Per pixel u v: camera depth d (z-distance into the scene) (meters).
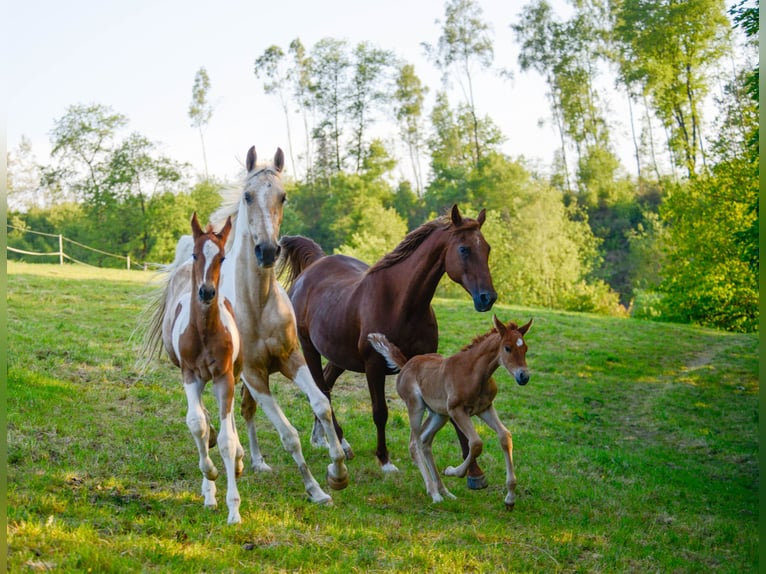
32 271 25.84
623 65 75.62
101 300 19.73
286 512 6.82
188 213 59.62
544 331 23.58
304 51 89.06
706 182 33.62
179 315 7.14
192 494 7.12
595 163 80.38
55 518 6.07
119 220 59.38
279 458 8.85
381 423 8.80
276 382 13.66
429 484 7.96
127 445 8.50
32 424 8.80
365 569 5.89
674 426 14.41
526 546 6.81
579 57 85.12
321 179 88.56
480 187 74.56
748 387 18.45
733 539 7.88
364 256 48.50
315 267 10.22
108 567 5.29
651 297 39.59
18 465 7.38
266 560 5.88
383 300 8.65
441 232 8.40
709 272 33.22
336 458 7.23
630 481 9.89
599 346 22.39
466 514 7.54
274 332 7.27
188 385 6.83
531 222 52.28
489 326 22.88
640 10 66.50
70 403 10.20
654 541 7.50
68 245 61.12
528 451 10.83
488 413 8.00
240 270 7.22
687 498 9.40
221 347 6.68
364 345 8.73
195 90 87.12
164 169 60.84
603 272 66.31
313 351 10.00
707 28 63.56
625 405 16.16
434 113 89.31
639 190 82.69
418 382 8.22
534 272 48.72
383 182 86.00
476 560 6.26
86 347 13.88
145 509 6.63
